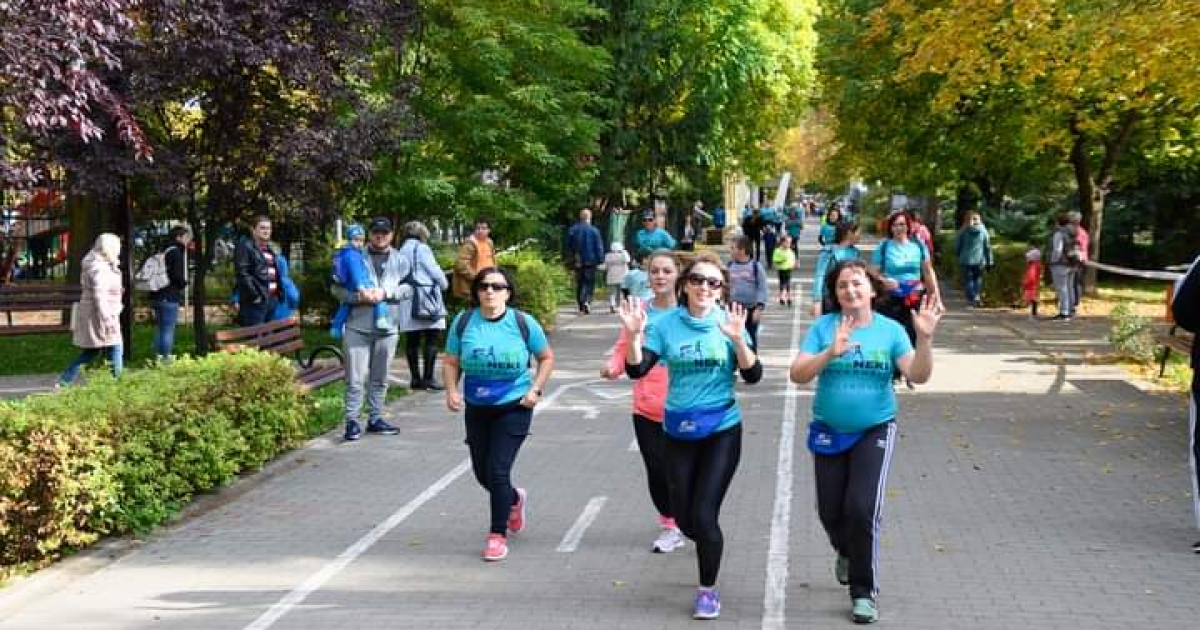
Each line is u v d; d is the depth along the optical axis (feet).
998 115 91.61
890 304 46.01
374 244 40.65
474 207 76.02
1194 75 50.80
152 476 29.09
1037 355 59.88
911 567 24.64
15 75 30.99
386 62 74.43
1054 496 30.81
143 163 47.39
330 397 46.01
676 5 113.09
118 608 22.88
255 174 52.34
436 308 49.44
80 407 27.81
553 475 34.12
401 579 24.49
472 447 26.81
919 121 98.78
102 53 34.50
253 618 22.18
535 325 26.50
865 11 95.09
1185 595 22.75
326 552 26.63
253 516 29.96
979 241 87.71
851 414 21.38
